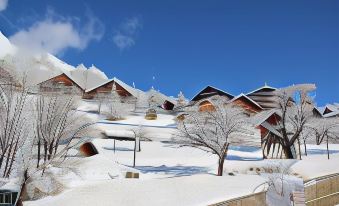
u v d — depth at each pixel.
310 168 43.41
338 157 49.97
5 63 41.75
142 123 62.31
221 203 28.80
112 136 49.53
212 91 76.44
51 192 30.30
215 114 40.91
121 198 29.80
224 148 38.88
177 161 46.28
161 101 84.44
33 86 40.72
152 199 29.89
